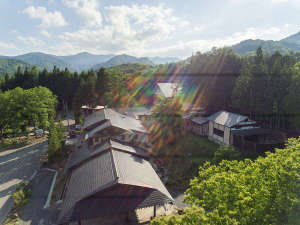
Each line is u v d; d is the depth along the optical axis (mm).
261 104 37000
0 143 43062
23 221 18672
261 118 40281
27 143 43000
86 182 18344
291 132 33062
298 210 9383
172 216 10680
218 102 48125
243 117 34688
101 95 54438
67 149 35156
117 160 20766
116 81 63688
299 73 32531
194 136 41094
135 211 19734
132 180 17641
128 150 24844
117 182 16344
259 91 37594
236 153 23719
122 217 18859
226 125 34062
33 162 32688
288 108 33219
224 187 11617
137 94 68062
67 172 23141
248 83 39219
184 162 29391
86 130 34812
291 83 33406
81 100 51938
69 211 15406
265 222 9680
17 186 24875
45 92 47312
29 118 45344
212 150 33375
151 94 67250
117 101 59938
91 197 16281
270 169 12070
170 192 23453
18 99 43625
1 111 41906
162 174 26750
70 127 53500
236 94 42969
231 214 10008
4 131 45969
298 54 76938
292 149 14578
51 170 29578
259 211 9820
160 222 10602
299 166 11031
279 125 38562
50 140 32000
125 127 31438
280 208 9984
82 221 18234
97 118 36688
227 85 47906
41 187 24922
